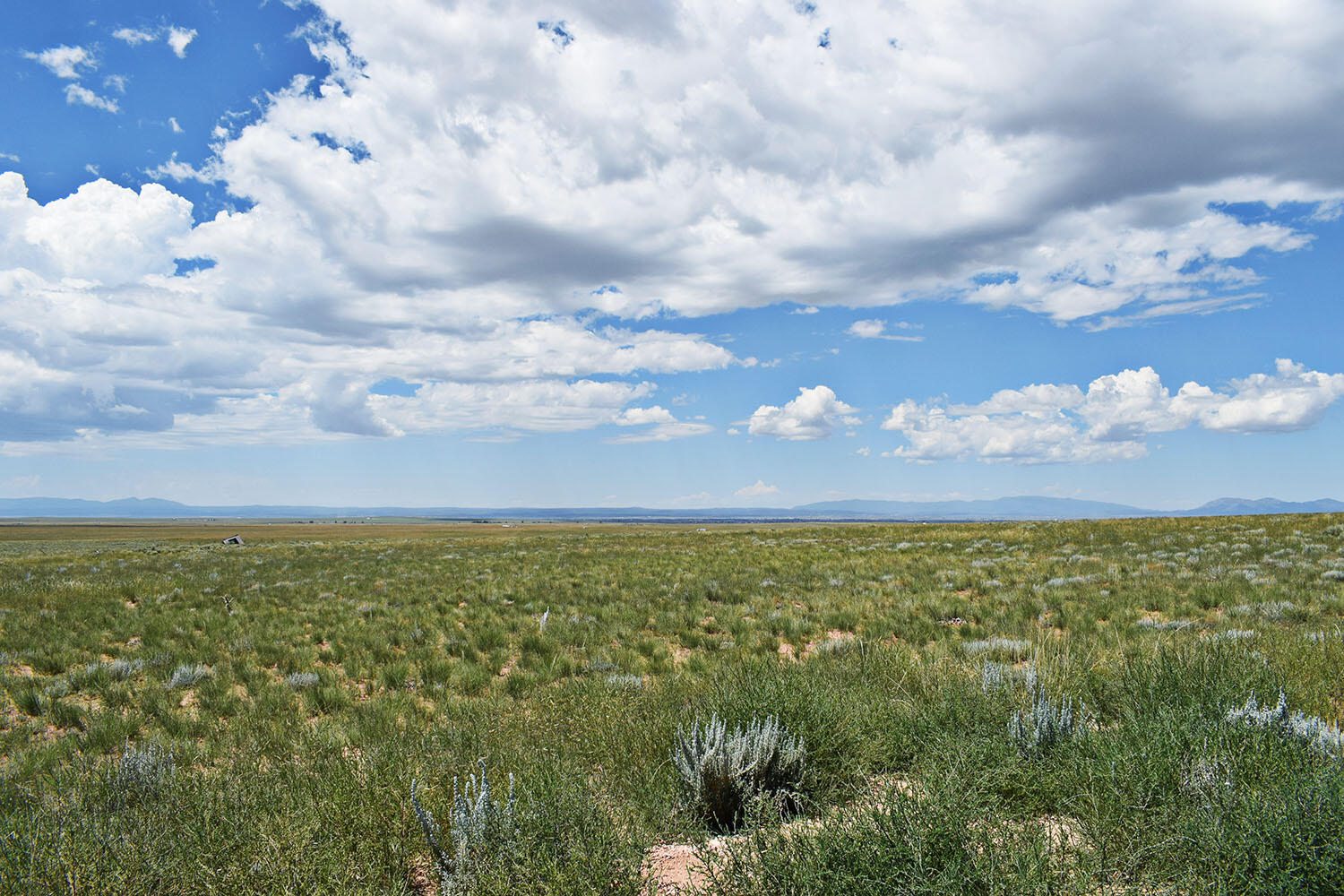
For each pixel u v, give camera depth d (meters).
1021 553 26.36
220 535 122.31
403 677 11.07
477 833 3.53
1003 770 4.02
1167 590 15.27
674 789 4.43
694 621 15.04
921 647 11.28
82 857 3.45
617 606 17.41
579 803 3.77
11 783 5.84
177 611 18.56
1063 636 10.81
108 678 11.11
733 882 3.15
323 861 3.46
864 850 3.02
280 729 7.80
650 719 5.86
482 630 14.23
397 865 3.69
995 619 13.28
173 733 8.29
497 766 5.00
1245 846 2.89
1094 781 3.82
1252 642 8.45
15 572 31.00
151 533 137.25
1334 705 5.36
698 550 35.72
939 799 3.22
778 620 14.28
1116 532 31.59
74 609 18.50
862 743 4.83
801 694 5.41
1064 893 2.77
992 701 5.47
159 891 3.38
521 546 47.53
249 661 12.34
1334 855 2.77
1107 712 5.86
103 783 5.14
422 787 4.36
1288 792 3.15
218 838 3.79
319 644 14.70
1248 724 4.23
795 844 3.22
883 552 29.83
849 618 14.32
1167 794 3.54
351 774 4.77
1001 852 3.02
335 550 47.38
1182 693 5.35
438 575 27.59
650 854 3.64
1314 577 16.25
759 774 4.25
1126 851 3.06
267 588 23.73
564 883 3.12
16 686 10.75
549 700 7.41
